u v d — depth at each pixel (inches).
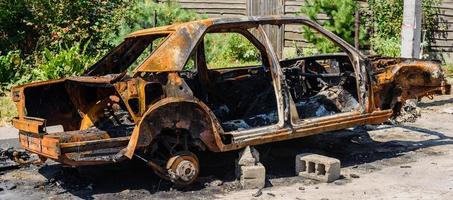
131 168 258.2
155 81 217.2
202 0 650.8
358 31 577.9
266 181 236.7
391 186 227.8
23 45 547.2
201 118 220.5
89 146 208.5
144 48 267.6
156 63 216.8
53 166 268.5
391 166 259.6
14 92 238.1
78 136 218.8
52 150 207.3
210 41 606.9
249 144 230.1
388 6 607.2
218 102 283.9
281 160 269.0
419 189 223.5
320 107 272.1
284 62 313.9
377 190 222.5
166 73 219.3
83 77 236.8
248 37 247.6
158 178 242.4
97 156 209.9
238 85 288.2
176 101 214.8
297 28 622.2
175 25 237.3
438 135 327.9
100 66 262.1
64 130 256.1
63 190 230.5
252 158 229.0
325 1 592.4
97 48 545.3
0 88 479.2
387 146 300.4
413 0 408.5
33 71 490.9
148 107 216.1
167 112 213.9
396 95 279.6
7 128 360.8
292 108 239.6
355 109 267.0
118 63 265.9
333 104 274.4
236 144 226.7
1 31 540.1
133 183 236.7
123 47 261.4
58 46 526.6
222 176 243.3
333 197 213.9
